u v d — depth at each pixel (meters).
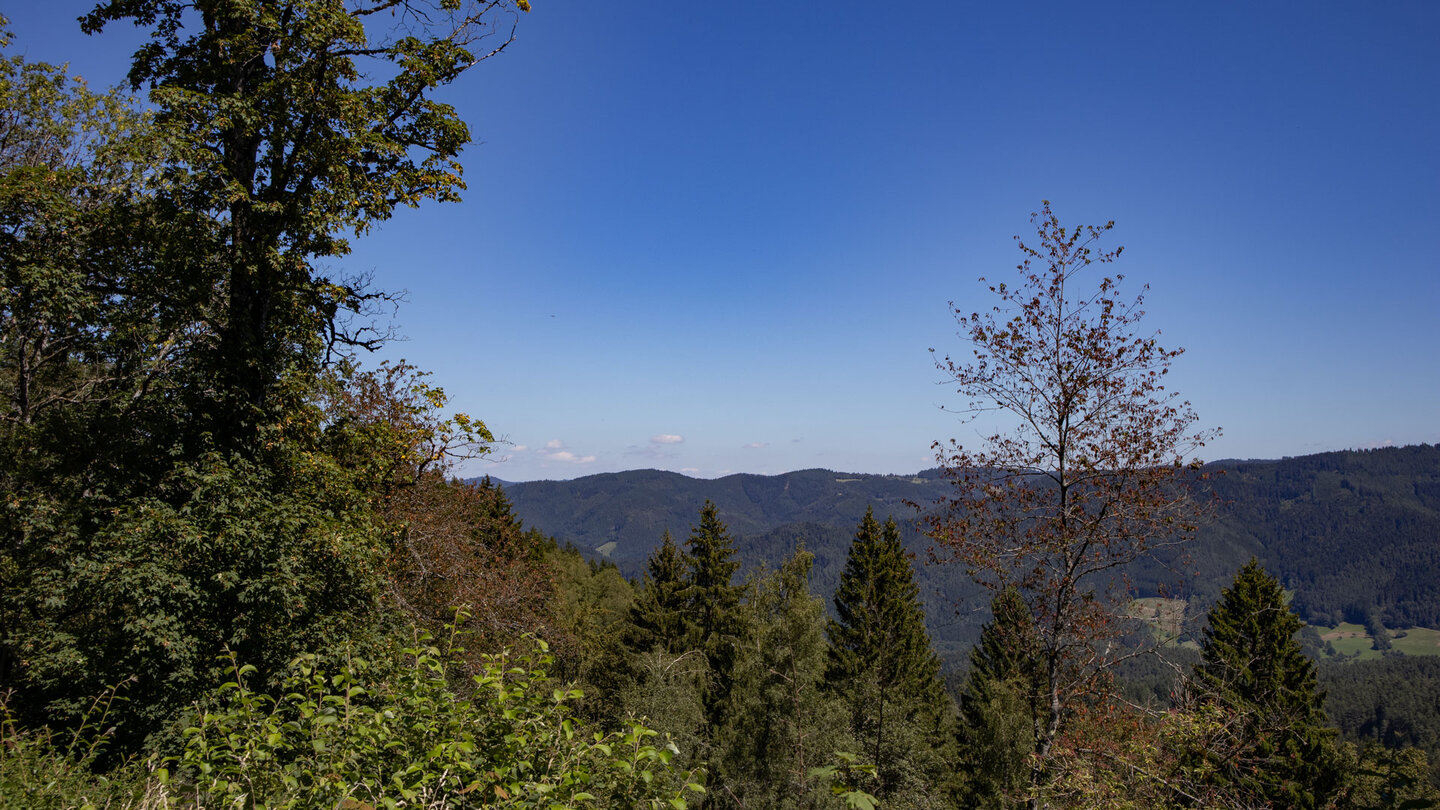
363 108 13.83
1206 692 12.17
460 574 19.84
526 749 4.19
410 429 16.58
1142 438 13.45
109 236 13.84
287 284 14.74
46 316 13.57
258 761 4.00
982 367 15.03
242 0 12.95
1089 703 13.59
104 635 11.23
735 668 21.98
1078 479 13.91
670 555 41.78
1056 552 13.88
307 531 13.21
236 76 14.05
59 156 18.64
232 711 4.45
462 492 25.17
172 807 4.62
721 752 19.36
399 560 17.89
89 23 13.90
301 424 14.62
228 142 14.12
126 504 12.00
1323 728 25.48
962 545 14.55
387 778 4.08
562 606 34.03
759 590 21.38
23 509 12.17
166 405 13.43
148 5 13.89
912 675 32.12
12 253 12.98
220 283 14.16
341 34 13.98
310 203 14.05
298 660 4.77
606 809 4.19
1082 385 13.81
